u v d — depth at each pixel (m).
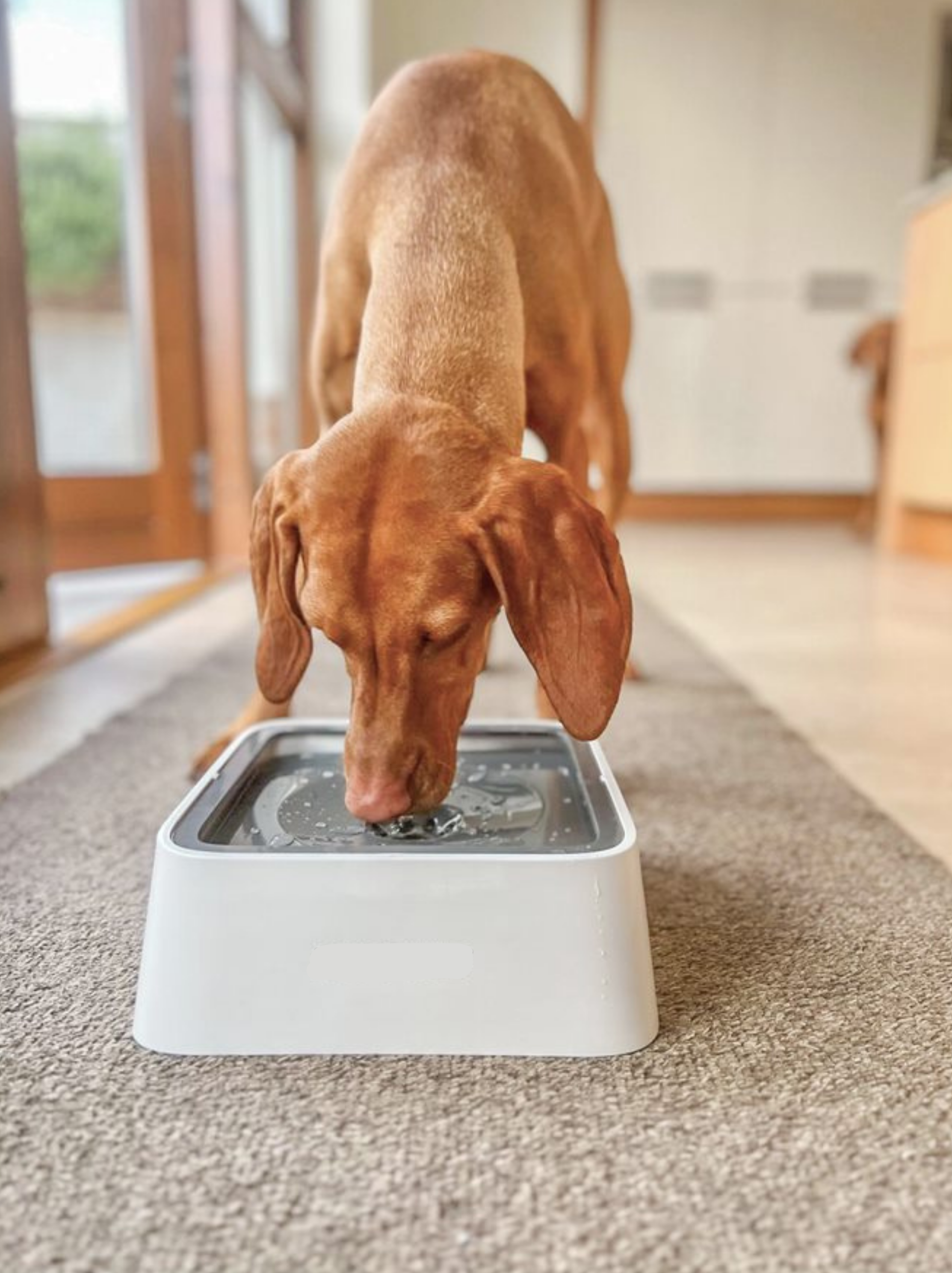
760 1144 0.62
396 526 0.79
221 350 3.41
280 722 1.08
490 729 1.08
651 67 5.13
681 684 1.82
